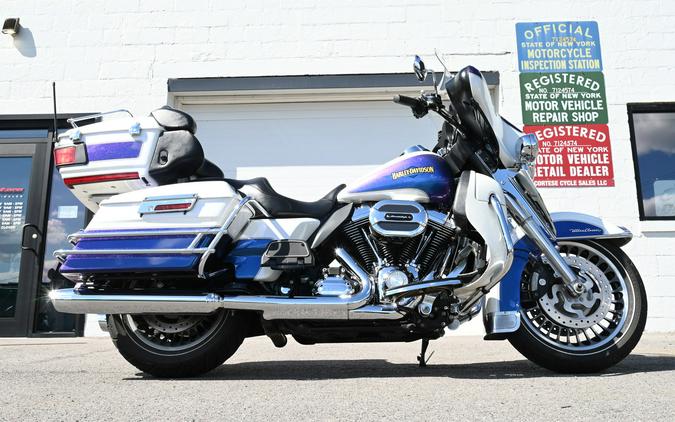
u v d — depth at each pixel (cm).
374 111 594
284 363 335
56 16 605
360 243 269
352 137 591
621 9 591
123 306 258
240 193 270
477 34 591
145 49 599
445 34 593
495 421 172
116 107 591
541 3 594
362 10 598
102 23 604
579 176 560
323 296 259
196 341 274
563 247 293
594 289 274
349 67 592
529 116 574
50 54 599
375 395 215
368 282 258
